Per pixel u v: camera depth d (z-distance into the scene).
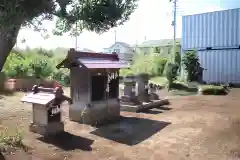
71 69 8.15
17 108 9.62
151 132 6.98
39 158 4.95
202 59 19.03
